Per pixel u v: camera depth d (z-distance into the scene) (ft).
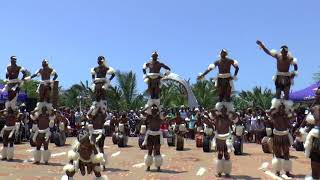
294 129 63.82
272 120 43.04
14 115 51.42
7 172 42.04
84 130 45.60
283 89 42.24
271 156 58.18
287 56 41.86
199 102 147.64
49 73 49.96
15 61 51.13
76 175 39.24
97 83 45.16
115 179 39.34
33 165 47.37
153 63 45.52
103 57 45.80
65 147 67.36
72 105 167.94
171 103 140.05
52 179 38.27
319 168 30.27
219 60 43.14
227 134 41.96
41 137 49.24
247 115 81.87
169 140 71.72
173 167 47.78
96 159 28.89
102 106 44.91
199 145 69.15
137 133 94.38
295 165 49.93
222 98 43.24
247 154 60.44
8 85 51.01
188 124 87.10
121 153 61.31
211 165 49.62
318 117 30.22
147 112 45.11
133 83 143.64
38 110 49.24
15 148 64.64
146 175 41.93
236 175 42.73
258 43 42.55
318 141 29.99
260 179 40.40
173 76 117.60
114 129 75.36
